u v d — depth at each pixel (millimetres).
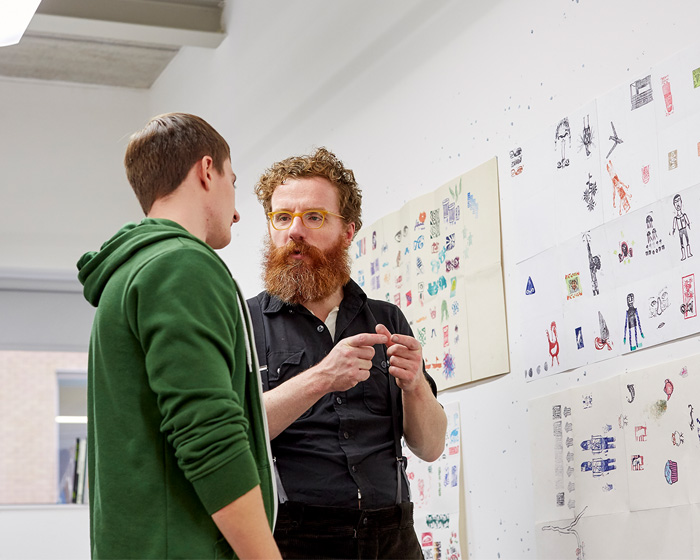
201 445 1312
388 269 3119
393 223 3102
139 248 1472
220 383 1354
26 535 4750
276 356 2049
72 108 5438
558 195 2332
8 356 6625
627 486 2037
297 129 3848
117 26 4406
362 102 3357
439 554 2693
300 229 2119
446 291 2770
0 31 2656
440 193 2836
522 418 2408
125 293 1427
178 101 5289
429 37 2967
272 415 1827
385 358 2082
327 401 1988
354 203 2268
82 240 5246
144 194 1606
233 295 1474
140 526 1367
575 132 2283
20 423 6578
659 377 1977
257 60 4242
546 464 2299
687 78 1953
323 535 1869
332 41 3596
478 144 2676
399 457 2023
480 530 2537
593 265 2193
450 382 2715
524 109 2490
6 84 5312
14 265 5074
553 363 2309
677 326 1942
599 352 2160
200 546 1364
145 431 1396
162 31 4527
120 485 1385
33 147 5281
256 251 4133
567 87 2328
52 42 5035
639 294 2051
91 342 1539
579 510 2174
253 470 1349
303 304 2117
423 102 2975
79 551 4805
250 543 1321
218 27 4699
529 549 2338
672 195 1975
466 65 2762
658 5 2047
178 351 1346
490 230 2584
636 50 2105
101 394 1435
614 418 2092
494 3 2650
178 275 1398
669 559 1909
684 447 1899
